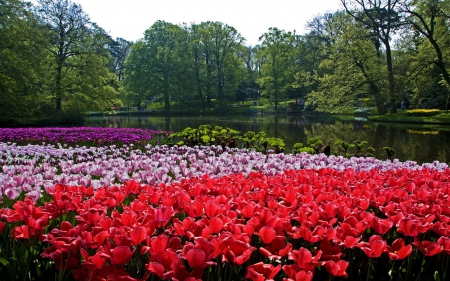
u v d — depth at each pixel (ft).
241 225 8.18
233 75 185.26
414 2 93.61
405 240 9.75
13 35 86.63
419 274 8.61
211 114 159.74
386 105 112.16
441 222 9.87
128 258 6.52
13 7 86.84
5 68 84.23
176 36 179.22
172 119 125.59
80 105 106.63
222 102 191.93
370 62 109.60
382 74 104.73
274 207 10.52
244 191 12.69
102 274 6.62
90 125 98.89
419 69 98.63
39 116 96.12
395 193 12.55
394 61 113.50
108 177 15.46
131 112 177.17
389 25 102.22
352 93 107.55
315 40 183.73
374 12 108.99
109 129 57.62
